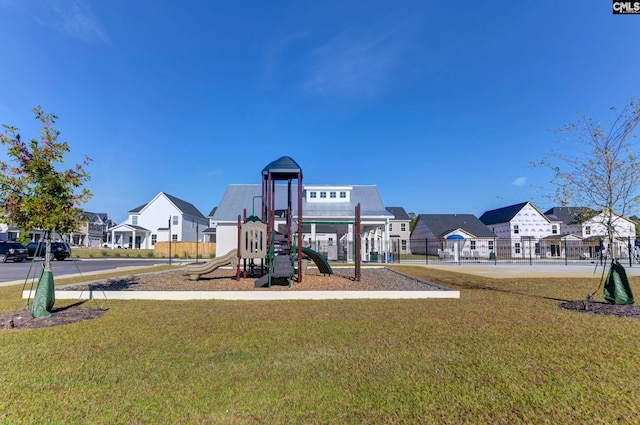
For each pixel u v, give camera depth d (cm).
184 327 572
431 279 1366
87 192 729
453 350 448
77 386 344
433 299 862
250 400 316
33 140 664
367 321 614
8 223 680
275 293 870
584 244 3806
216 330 552
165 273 1501
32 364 402
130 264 2423
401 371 380
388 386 343
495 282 1266
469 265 2500
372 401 313
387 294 880
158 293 868
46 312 656
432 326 576
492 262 2944
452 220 4531
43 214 654
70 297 877
